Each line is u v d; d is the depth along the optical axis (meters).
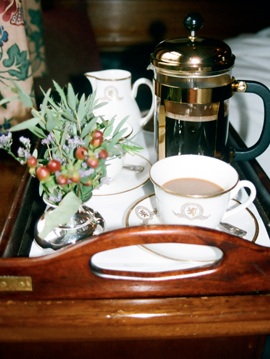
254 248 0.49
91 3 2.48
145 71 2.46
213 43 0.63
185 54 0.61
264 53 1.30
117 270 0.51
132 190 0.71
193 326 0.51
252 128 0.93
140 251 0.57
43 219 0.59
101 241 0.48
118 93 0.79
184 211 0.54
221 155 0.70
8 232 0.60
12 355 0.57
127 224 0.61
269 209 0.67
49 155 0.56
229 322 0.51
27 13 1.43
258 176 0.75
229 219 0.62
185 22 0.63
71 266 0.50
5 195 0.69
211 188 0.59
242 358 0.59
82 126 0.56
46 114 0.52
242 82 0.65
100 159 0.51
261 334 0.53
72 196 0.49
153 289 0.51
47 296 0.52
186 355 0.58
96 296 0.52
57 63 1.65
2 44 0.83
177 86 0.62
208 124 0.66
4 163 0.77
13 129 0.49
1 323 0.51
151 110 0.84
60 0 2.43
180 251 0.55
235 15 2.57
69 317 0.51
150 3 2.50
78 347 0.57
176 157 0.62
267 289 0.52
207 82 0.62
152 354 0.58
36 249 0.58
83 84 1.29
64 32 1.78
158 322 0.51
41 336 0.52
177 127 0.67
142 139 0.88
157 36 2.57
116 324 0.51
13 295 0.52
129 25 2.55
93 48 1.82
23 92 0.46
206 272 0.50
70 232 0.57
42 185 0.53
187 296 0.52
